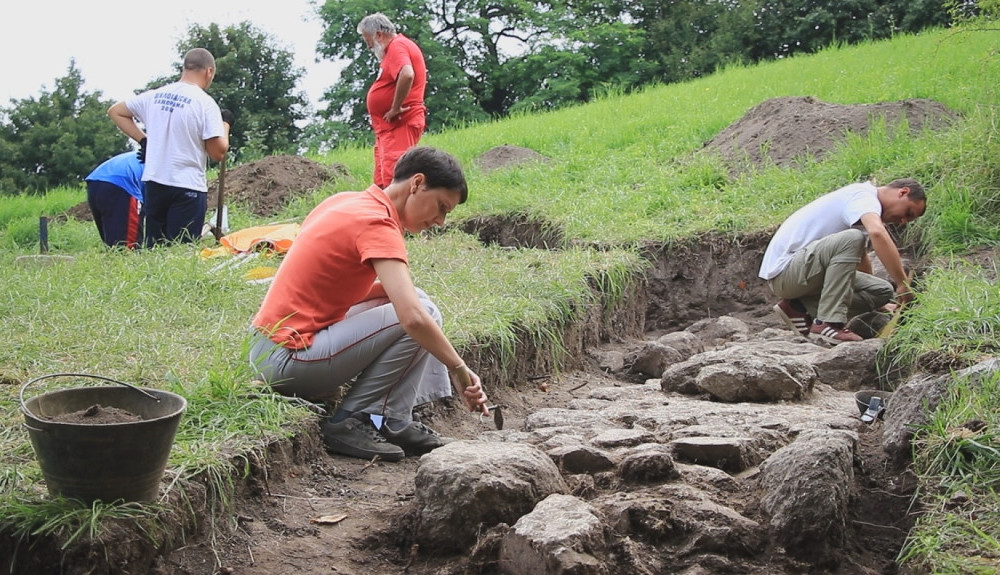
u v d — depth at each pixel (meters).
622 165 11.55
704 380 5.39
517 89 34.28
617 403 5.43
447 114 31.31
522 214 9.90
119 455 3.03
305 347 4.20
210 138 8.27
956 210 7.70
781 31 32.19
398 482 4.12
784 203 9.07
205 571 3.26
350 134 30.80
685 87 18.78
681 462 4.08
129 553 3.06
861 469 3.97
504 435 4.56
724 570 3.31
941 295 5.64
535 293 6.72
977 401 3.89
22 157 31.31
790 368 5.44
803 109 10.95
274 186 11.80
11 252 9.78
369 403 4.34
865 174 9.08
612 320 7.73
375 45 9.58
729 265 8.55
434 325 3.88
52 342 4.79
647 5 35.88
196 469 3.48
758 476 3.81
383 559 3.48
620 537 3.31
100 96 33.09
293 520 3.68
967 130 8.75
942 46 15.69
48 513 3.02
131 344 4.79
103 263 6.86
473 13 35.22
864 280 6.89
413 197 4.07
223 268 6.56
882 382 5.68
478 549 3.33
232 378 4.07
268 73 34.03
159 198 8.22
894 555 3.54
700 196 9.67
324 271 4.18
